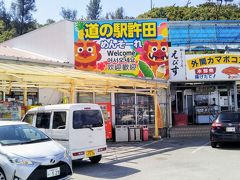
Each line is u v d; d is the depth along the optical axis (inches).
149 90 799.7
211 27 1004.6
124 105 863.1
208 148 598.2
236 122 580.4
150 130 835.4
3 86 541.6
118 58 869.2
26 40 930.1
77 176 388.2
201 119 992.2
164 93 898.1
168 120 887.1
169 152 563.8
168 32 980.6
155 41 879.7
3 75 448.1
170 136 850.1
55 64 783.1
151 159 495.5
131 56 872.3
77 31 862.5
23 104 591.2
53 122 449.1
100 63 863.1
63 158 330.3
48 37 884.6
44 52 888.9
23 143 340.2
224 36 998.4
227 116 595.5
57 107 452.4
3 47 873.5
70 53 856.3
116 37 871.7
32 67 575.8
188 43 982.4
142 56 875.4
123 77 743.1
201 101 1019.3
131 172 402.6
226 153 529.0
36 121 470.3
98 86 636.7
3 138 340.8
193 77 880.3
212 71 884.0
